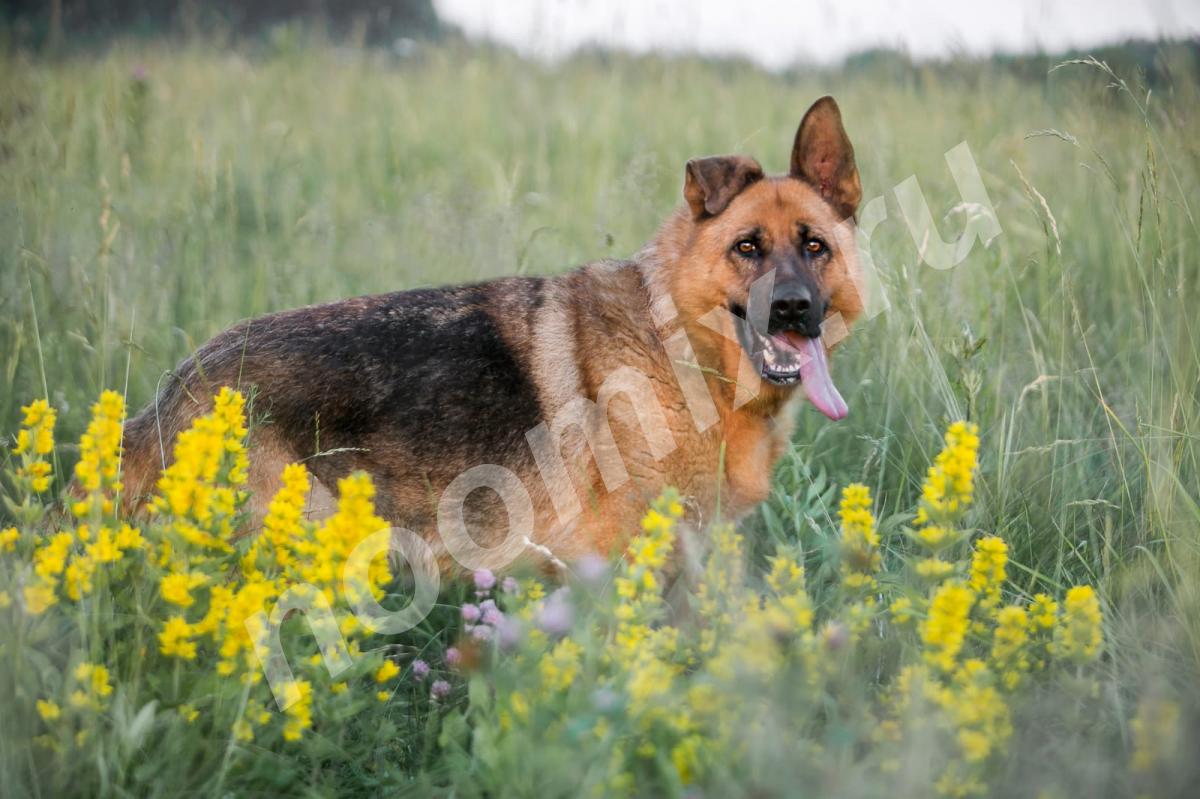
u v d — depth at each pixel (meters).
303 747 2.68
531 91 9.91
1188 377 3.85
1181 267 4.04
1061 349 4.51
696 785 2.31
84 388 4.73
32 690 2.46
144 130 6.73
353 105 9.55
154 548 2.72
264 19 14.97
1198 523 3.41
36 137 6.14
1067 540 3.77
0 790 2.30
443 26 14.50
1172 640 3.13
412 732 3.01
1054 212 6.02
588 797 2.23
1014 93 7.75
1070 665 3.01
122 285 5.16
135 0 13.94
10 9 12.49
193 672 2.62
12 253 5.18
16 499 3.79
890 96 8.52
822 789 2.30
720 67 11.30
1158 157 4.89
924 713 2.50
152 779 2.43
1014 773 2.50
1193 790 2.42
